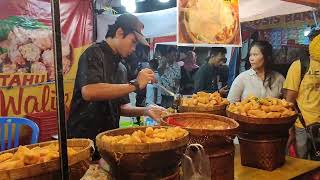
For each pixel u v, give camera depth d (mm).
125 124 3516
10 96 3176
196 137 1859
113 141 1479
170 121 2166
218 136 1867
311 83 3482
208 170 1722
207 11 3082
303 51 3582
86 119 3098
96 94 2955
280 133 2312
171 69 3934
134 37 3287
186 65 4035
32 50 3289
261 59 3555
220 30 3191
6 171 1093
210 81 4078
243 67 4051
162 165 1462
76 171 1275
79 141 1506
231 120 2146
